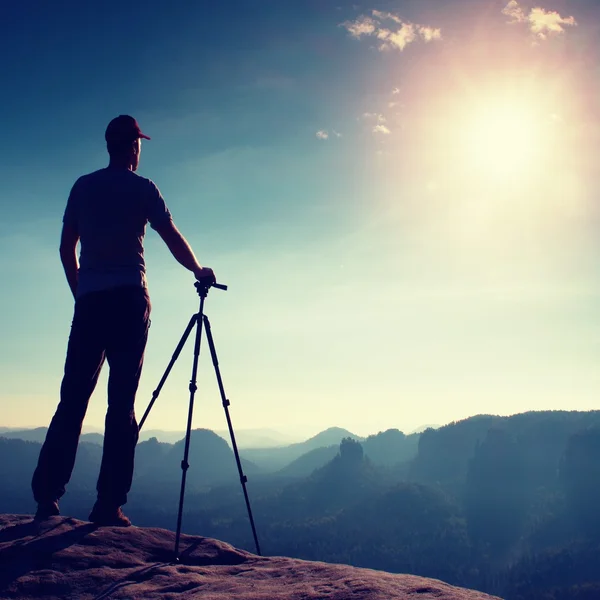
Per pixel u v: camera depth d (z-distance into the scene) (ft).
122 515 22.43
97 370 22.62
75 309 22.45
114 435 22.12
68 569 16.42
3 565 16.38
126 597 14.84
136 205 22.65
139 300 22.47
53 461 21.35
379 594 12.92
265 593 14.17
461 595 13.01
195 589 15.39
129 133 23.67
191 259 23.71
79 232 23.02
